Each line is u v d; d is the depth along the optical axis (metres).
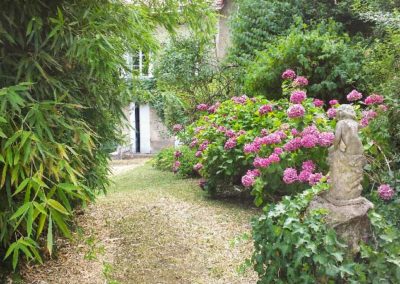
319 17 7.87
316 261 2.29
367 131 3.70
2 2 2.90
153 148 13.88
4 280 3.42
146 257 3.95
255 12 8.12
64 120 3.02
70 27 2.92
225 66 8.62
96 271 3.68
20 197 2.89
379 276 2.34
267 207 2.72
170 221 4.89
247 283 3.31
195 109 8.54
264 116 4.73
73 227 4.47
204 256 3.88
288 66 6.24
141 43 3.69
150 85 7.36
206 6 4.04
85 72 3.38
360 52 6.11
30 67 2.93
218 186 5.83
